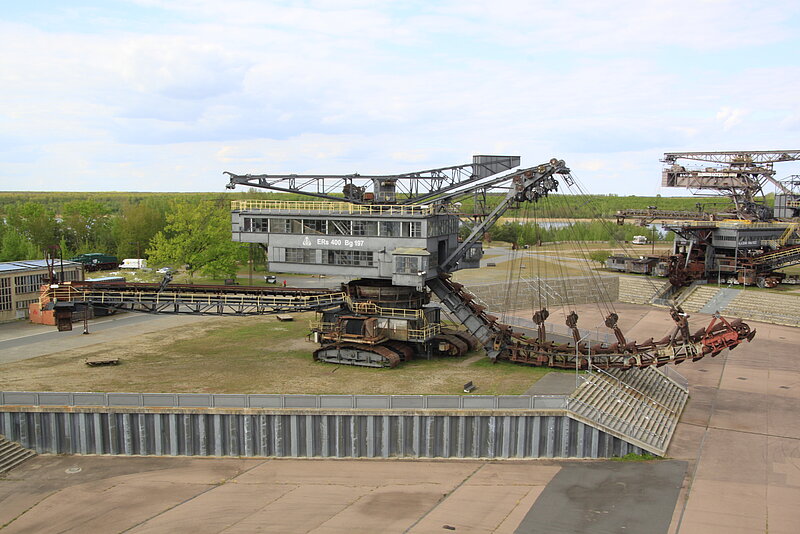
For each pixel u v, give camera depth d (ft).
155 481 123.24
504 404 135.54
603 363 162.71
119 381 154.61
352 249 178.50
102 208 549.13
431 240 173.17
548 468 129.39
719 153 345.51
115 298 176.45
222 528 104.32
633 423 140.05
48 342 198.08
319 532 102.94
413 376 161.17
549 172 164.96
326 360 175.22
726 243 306.35
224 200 411.13
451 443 135.64
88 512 110.22
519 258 385.29
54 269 251.19
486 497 115.85
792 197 344.28
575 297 308.60
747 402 162.61
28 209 507.30
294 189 191.42
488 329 179.52
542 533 102.83
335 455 135.95
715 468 125.90
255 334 211.61
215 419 135.54
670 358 155.53
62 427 137.18
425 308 184.24
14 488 120.37
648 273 332.39
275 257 187.42
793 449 134.31
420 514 109.09
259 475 126.11
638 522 106.11
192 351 187.42
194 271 314.35
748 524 104.78
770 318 259.80
